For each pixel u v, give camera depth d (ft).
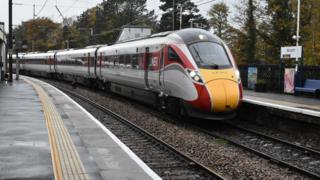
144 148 42.63
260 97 78.02
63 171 28.71
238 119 64.75
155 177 28.68
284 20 142.72
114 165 31.76
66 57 141.49
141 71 72.13
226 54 57.77
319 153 41.34
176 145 44.29
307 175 33.94
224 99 53.67
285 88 87.76
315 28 136.05
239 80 56.54
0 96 82.84
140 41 75.20
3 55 150.92
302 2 138.82
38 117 54.34
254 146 46.42
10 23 129.29
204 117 55.01
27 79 157.89
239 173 33.81
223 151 41.86
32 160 31.58
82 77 126.11
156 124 57.41
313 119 49.42
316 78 85.15
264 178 32.48
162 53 62.75
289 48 91.04
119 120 59.67
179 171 34.17
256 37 155.43
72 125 49.42
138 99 77.66
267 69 97.86
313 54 135.44
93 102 80.07
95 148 37.63
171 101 61.57
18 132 43.16
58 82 152.66
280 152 43.55
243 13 162.91
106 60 97.86
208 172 33.01
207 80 54.19
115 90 93.66
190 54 56.59
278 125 56.34
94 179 27.02
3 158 32.09
